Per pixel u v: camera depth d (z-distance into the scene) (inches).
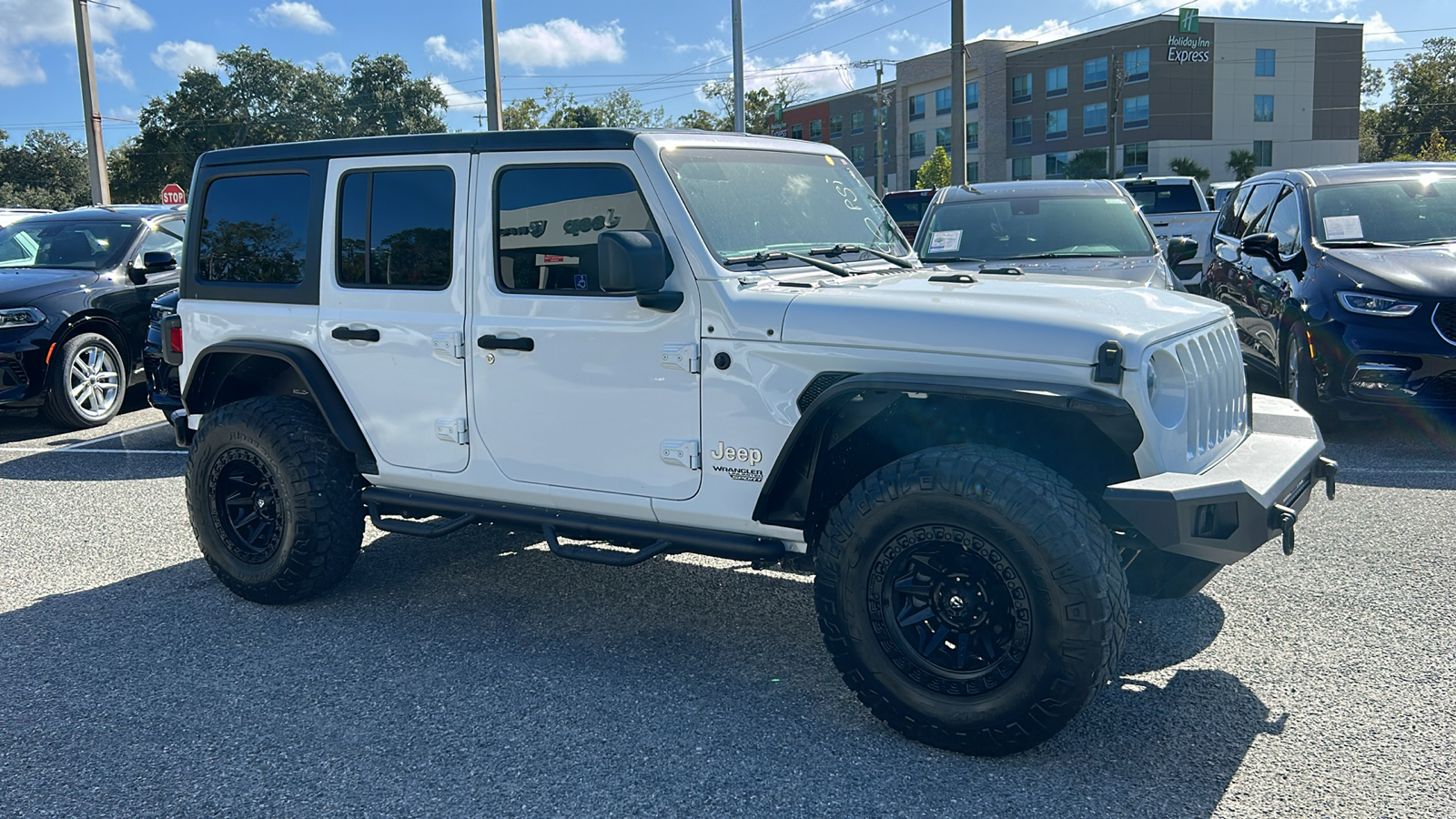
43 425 374.9
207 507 182.2
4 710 145.2
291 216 180.1
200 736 136.3
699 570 200.5
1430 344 260.2
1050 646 116.3
